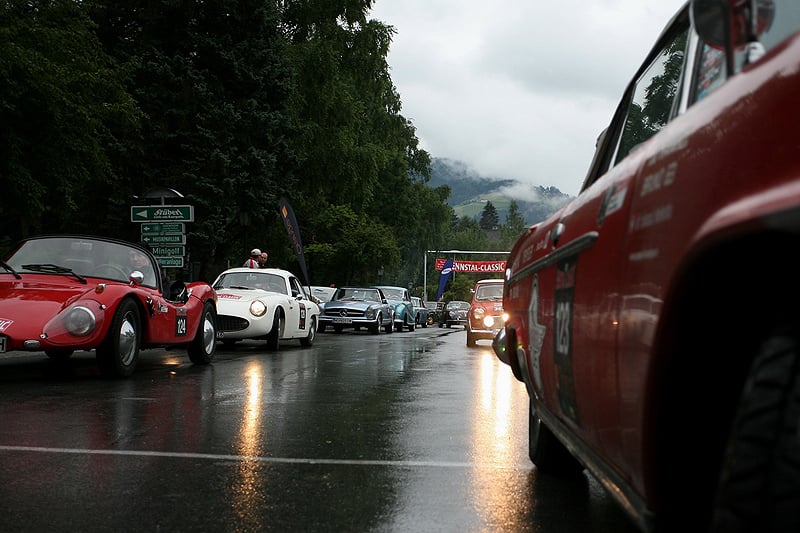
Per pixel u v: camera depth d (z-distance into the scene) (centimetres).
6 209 1941
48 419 613
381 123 4672
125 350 928
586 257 262
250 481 416
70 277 948
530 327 381
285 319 1584
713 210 159
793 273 145
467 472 442
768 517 133
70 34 1858
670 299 172
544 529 333
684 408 181
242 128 2819
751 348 167
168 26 2792
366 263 4438
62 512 353
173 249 2033
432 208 6588
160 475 427
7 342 828
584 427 280
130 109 2044
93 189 2680
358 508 364
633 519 212
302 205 3512
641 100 315
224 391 821
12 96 1714
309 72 3397
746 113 157
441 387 890
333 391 838
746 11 175
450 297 10406
